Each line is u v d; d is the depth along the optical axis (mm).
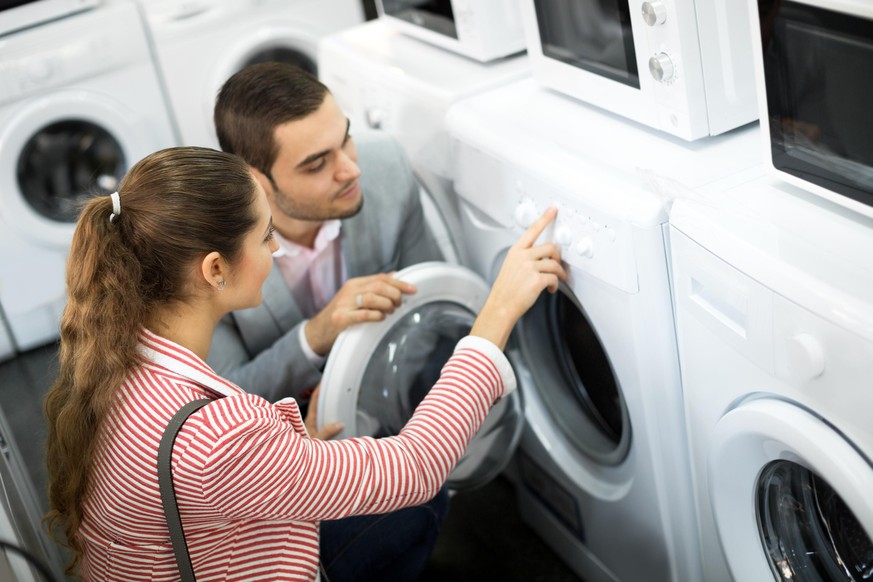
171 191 990
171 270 1004
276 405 1065
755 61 1044
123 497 996
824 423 969
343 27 2955
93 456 1002
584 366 1545
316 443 1051
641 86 1258
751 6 1017
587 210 1224
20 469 1534
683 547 1402
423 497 1104
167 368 1003
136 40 2619
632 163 1242
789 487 1144
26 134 2516
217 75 2801
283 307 1531
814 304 917
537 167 1309
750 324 1020
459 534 1887
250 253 1046
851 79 931
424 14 1813
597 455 1525
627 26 1241
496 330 1233
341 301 1394
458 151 1526
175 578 1058
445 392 1157
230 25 2781
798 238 1002
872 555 1093
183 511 983
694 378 1188
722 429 1112
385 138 1631
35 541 1316
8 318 2639
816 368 932
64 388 1031
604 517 1549
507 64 1676
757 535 1198
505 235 1475
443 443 1120
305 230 1531
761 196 1099
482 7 1606
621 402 1368
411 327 1425
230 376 1479
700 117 1200
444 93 1573
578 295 1333
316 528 1085
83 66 2559
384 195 1592
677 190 1131
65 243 2613
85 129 2645
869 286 903
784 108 1032
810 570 1194
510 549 1828
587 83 1381
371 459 1061
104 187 2717
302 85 1353
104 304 980
